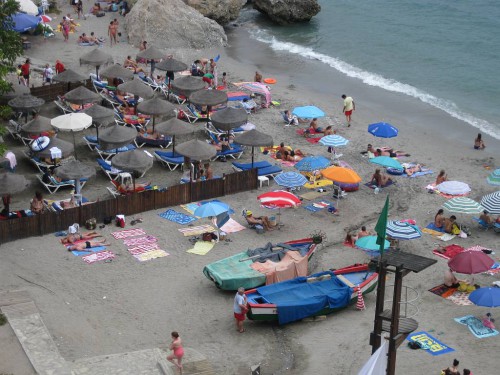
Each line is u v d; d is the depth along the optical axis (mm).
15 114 40625
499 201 32406
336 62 61125
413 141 43938
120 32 61188
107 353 23047
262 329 25266
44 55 54500
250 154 40031
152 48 48250
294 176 33500
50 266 28016
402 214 34312
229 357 23578
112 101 43500
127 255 29219
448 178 38594
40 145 34000
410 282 28625
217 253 29781
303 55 62844
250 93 50125
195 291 27125
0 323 23203
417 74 58188
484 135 45688
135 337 24188
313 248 28812
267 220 31938
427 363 23422
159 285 27359
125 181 35000
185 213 33062
